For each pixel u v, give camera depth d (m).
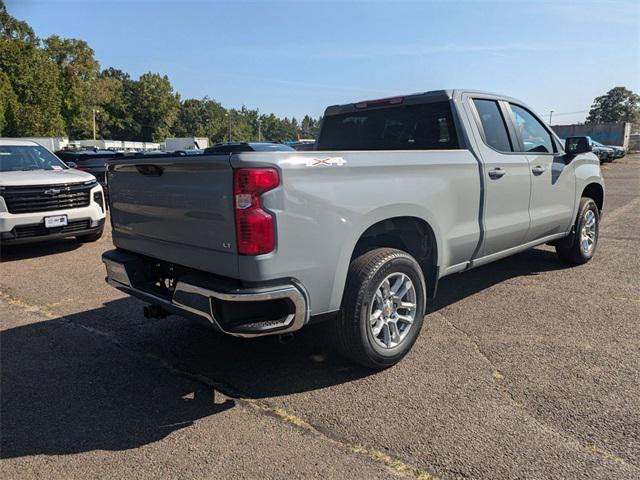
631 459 2.54
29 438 2.87
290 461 2.60
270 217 2.81
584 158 5.99
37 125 54.41
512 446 2.66
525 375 3.44
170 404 3.22
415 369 3.58
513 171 4.66
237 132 139.62
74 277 6.34
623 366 3.54
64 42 71.19
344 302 3.29
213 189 2.93
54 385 3.50
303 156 2.96
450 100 4.36
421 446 2.69
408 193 3.57
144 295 3.56
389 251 3.49
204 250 3.09
